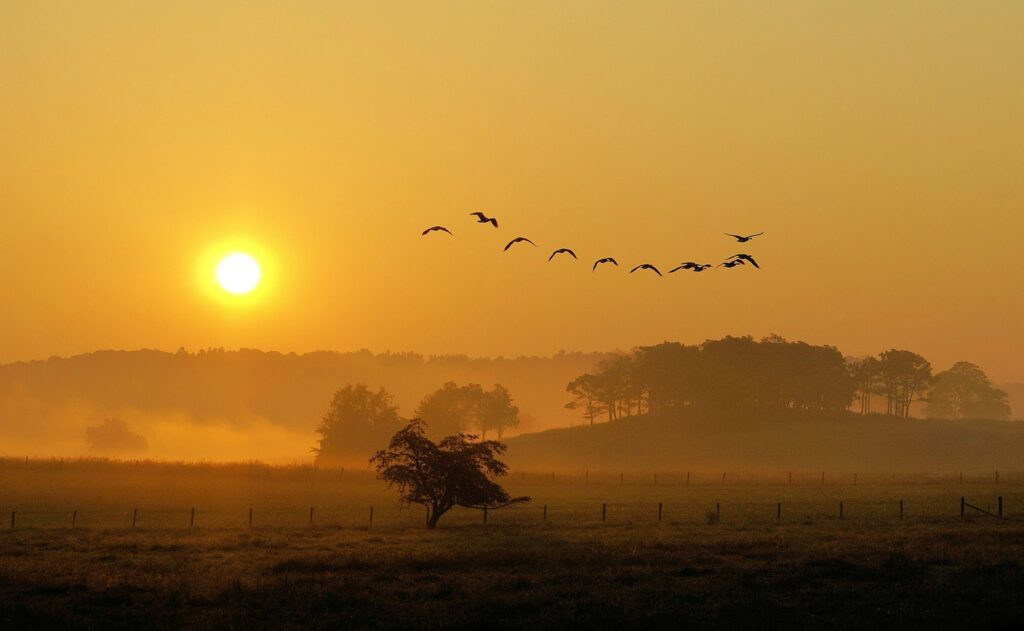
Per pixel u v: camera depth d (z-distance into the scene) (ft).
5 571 160.97
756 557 182.70
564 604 138.21
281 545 213.25
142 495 393.50
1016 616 128.26
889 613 133.18
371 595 144.05
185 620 129.18
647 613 131.03
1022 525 247.91
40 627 123.95
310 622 128.06
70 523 279.90
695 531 241.76
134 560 182.50
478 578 159.94
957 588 149.18
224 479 476.95
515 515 312.50
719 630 124.67
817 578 160.15
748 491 429.79
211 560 184.55
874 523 258.37
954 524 253.44
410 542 221.87
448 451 272.92
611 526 262.06
